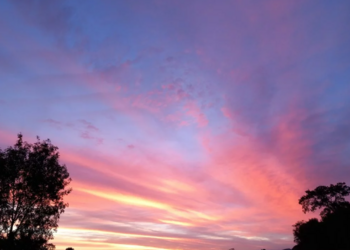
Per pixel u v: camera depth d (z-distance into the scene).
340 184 56.41
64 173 34.88
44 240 31.89
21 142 33.66
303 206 58.78
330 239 52.41
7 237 30.44
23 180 32.19
